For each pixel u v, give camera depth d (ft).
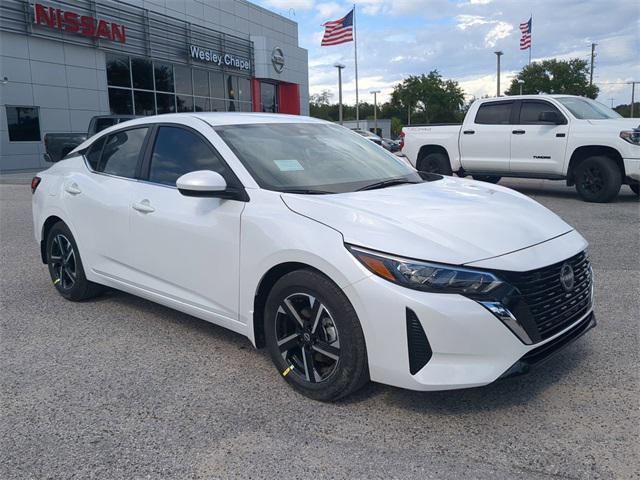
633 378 11.57
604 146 34.01
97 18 81.10
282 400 11.06
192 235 12.67
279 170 12.53
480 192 12.94
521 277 9.66
